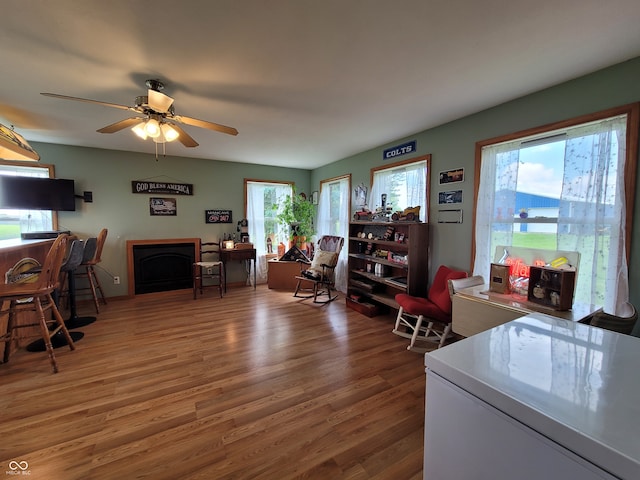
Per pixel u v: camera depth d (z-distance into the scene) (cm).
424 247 326
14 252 286
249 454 151
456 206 302
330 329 323
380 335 307
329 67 198
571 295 177
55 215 399
